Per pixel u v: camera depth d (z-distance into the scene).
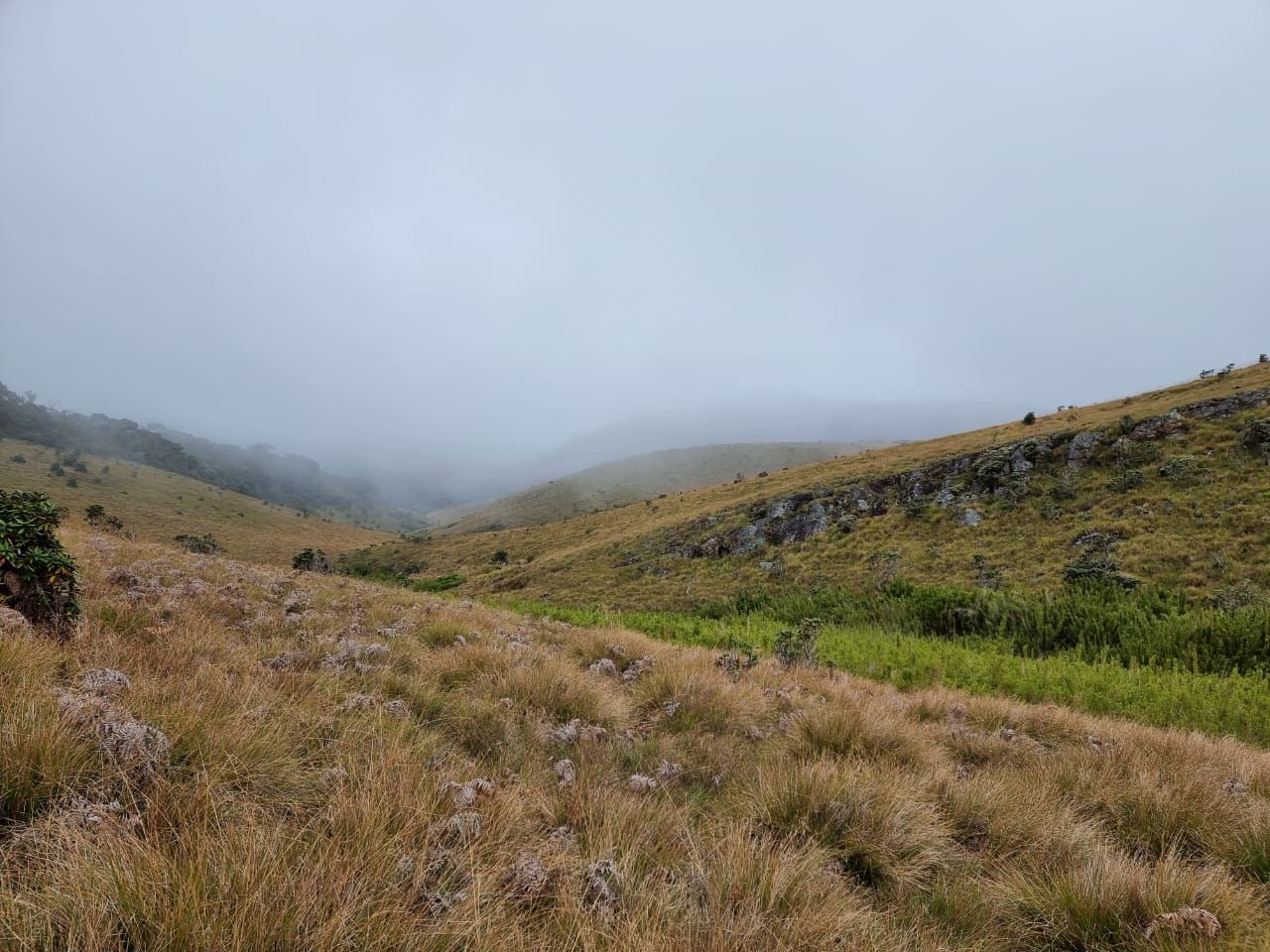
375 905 2.23
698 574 46.09
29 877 2.20
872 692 9.58
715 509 64.06
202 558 14.56
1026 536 35.09
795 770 4.57
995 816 4.37
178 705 3.59
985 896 3.39
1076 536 32.81
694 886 2.92
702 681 7.42
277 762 3.41
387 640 7.99
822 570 38.69
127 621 6.26
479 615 12.38
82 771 2.80
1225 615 16.03
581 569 57.12
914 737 6.10
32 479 138.25
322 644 6.95
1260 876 3.92
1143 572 26.81
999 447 48.22
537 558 76.44
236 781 3.12
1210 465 35.09
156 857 2.19
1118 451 40.12
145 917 1.97
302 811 3.04
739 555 48.41
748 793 4.39
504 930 2.32
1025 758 6.36
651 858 3.24
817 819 3.98
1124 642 15.88
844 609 23.03
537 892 2.68
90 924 1.90
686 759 5.37
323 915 2.13
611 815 3.47
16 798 2.59
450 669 6.62
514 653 7.75
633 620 20.55
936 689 10.59
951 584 30.55
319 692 4.95
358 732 4.14
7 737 2.74
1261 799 5.25
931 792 4.66
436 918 2.28
